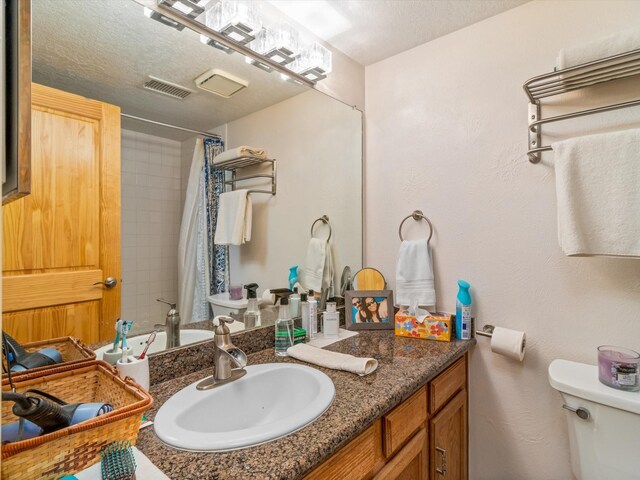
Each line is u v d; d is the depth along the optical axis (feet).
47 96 2.89
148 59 3.51
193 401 2.84
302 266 5.24
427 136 5.18
